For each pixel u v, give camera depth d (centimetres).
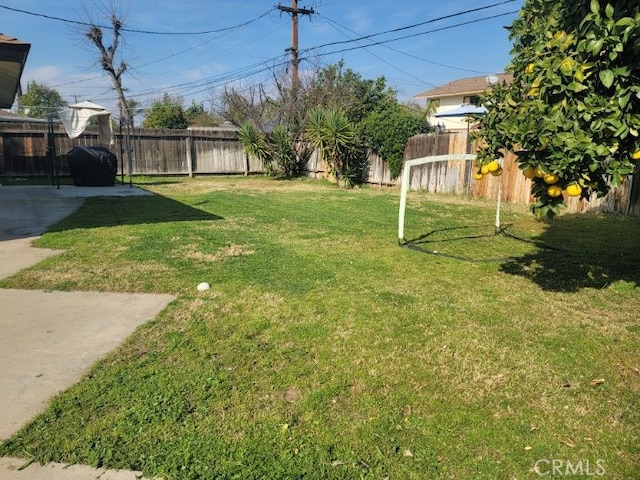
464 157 636
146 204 988
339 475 205
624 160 275
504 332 356
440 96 3359
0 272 482
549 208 301
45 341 327
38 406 249
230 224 770
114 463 208
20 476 199
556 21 304
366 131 1439
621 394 273
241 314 381
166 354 311
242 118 2323
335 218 852
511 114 308
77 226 730
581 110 260
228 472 205
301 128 1795
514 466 214
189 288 444
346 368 298
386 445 226
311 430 235
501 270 527
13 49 517
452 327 364
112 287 443
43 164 1579
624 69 247
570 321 379
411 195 1225
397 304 412
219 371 290
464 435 234
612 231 760
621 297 438
